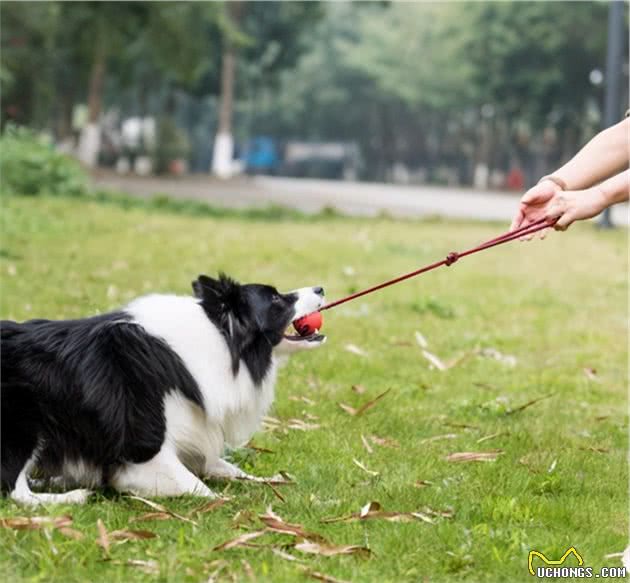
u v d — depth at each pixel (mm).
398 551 4855
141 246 15852
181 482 5398
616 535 5297
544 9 57031
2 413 5242
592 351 10648
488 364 9656
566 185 5434
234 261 15117
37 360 5328
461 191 54156
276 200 33062
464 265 16906
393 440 6852
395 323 11336
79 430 5332
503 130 72875
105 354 5340
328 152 81188
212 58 55406
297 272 14578
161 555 4613
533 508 5527
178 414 5430
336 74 79188
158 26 31391
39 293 11273
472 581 4633
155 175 45406
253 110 82125
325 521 5195
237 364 5504
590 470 6418
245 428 5734
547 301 13656
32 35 32562
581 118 62656
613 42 23828
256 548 4773
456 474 6125
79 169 24625
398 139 83000
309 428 7039
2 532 4836
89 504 5324
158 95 73312
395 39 71562
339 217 25547
